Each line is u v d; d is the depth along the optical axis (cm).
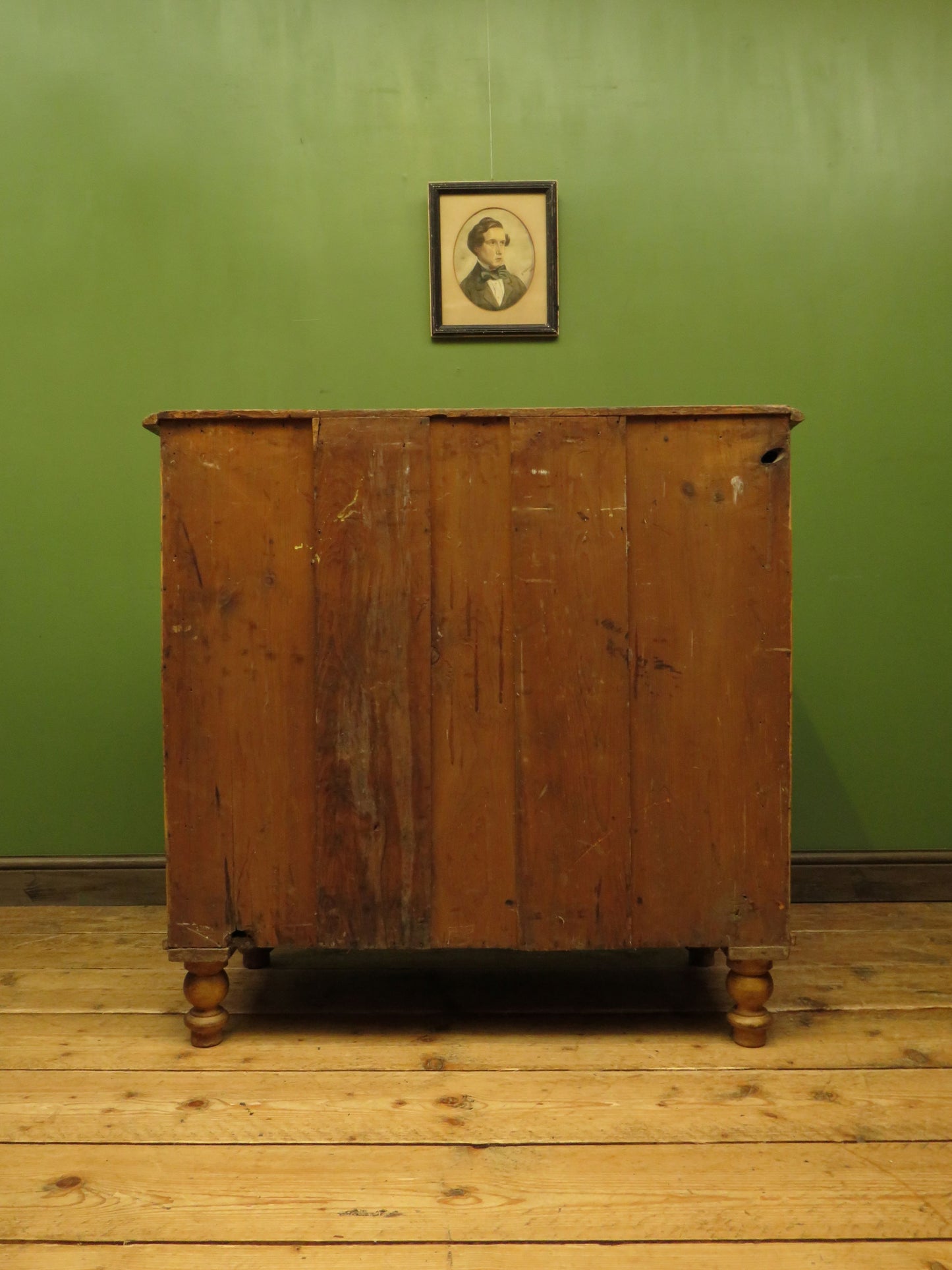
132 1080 140
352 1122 128
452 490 149
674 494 148
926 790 228
